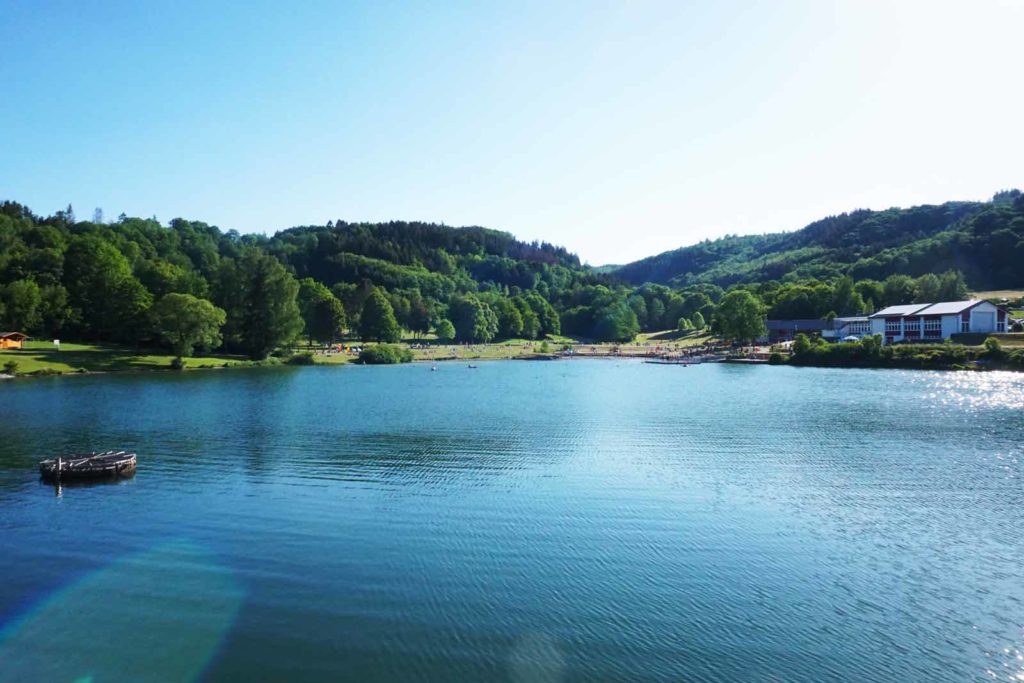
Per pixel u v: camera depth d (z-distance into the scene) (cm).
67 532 3150
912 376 11275
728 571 2647
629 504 3562
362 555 2836
